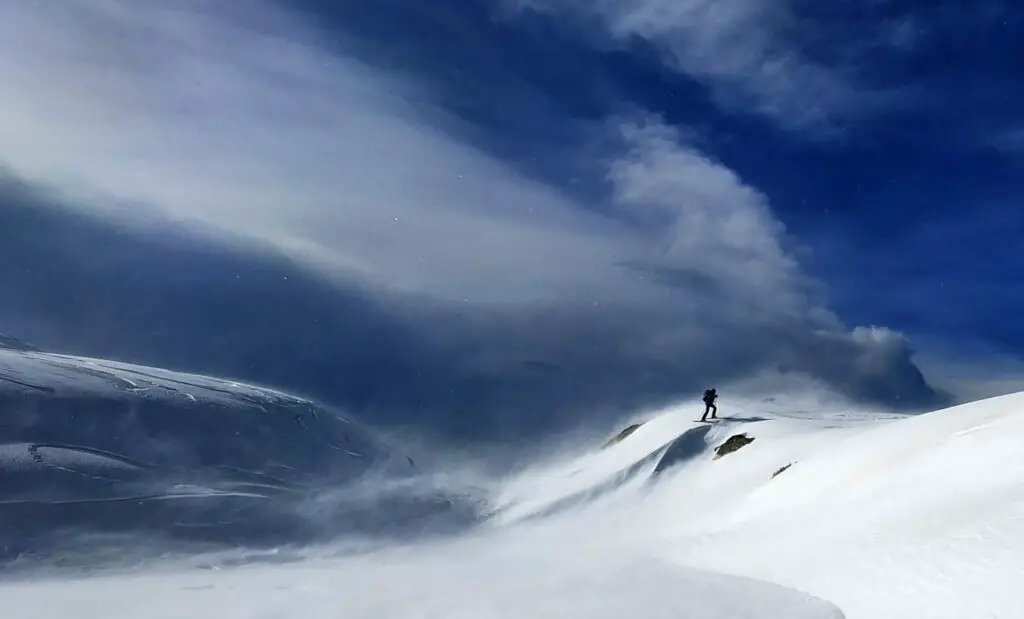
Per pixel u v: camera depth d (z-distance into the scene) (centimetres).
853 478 1573
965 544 830
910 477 1302
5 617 1048
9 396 2367
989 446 1212
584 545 2094
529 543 2320
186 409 2812
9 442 2180
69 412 2438
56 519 1950
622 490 2848
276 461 2831
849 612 794
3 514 1886
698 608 872
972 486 1085
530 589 1094
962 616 662
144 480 2289
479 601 1014
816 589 909
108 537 1945
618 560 1491
